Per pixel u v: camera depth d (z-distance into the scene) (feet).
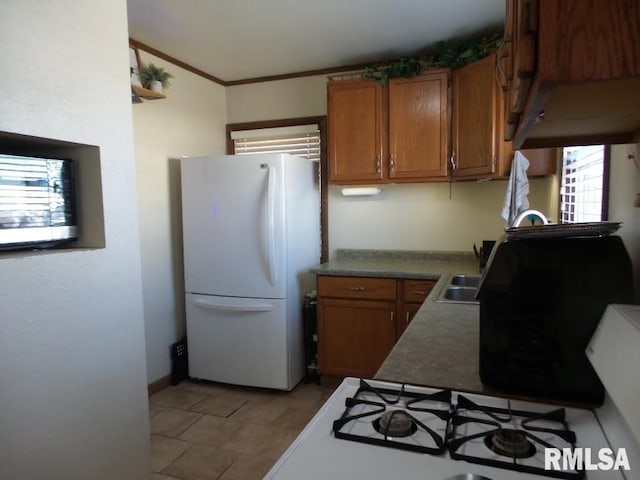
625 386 1.94
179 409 8.94
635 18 1.33
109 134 4.97
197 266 9.92
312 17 8.22
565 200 7.25
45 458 4.24
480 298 3.01
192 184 9.79
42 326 4.21
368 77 9.71
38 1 4.13
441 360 3.61
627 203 3.60
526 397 2.92
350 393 3.16
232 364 9.84
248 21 8.36
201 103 11.37
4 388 3.87
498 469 2.17
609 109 2.07
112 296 5.03
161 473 6.73
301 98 11.57
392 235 11.05
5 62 3.84
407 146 9.55
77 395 4.59
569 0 1.37
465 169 9.02
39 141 4.45
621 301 2.71
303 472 2.16
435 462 2.25
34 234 4.48
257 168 9.28
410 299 8.96
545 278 2.84
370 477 2.11
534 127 2.65
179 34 8.96
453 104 9.21
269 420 8.41
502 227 10.16
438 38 9.32
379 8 7.89
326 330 9.70
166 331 10.29
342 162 10.05
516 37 1.81
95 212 4.95
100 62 4.84
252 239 9.41
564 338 2.82
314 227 10.97
